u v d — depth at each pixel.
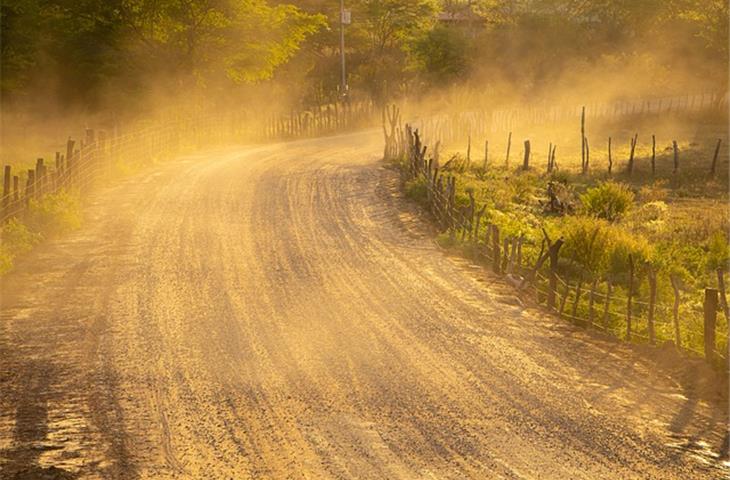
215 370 24.70
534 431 20.70
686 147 103.69
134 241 43.22
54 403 21.67
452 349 27.34
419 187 58.94
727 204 67.38
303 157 82.75
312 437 19.92
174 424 20.56
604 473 18.42
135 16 109.19
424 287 35.62
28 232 41.75
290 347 27.16
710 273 43.31
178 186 62.00
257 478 17.66
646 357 27.41
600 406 22.77
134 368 24.62
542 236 46.44
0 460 18.06
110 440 19.44
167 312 30.77
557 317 32.22
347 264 39.56
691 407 23.08
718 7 135.88
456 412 21.83
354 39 174.12
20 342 26.70
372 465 18.38
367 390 23.33
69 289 33.50
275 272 37.62
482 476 17.94
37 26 103.00
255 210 53.41
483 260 40.88
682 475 18.55
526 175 76.12
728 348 26.14
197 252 41.25
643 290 36.69
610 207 61.44
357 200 57.81
